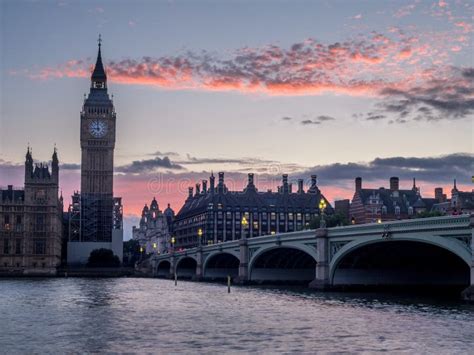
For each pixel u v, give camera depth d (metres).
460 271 126.94
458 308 83.44
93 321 72.81
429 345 54.41
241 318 75.00
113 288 148.75
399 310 81.94
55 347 54.50
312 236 126.81
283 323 69.56
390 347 53.59
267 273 162.25
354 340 57.25
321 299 102.56
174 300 105.31
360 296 108.88
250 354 50.72
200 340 57.88
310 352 51.47
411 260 123.31
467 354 50.53
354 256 120.50
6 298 110.88
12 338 59.53
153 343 56.34
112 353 51.62
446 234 89.62
